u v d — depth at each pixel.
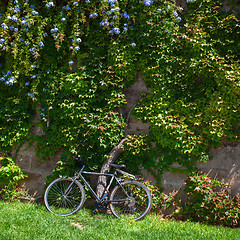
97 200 4.32
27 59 4.80
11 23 4.78
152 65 4.52
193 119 4.36
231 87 4.29
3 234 3.27
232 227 4.09
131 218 4.18
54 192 4.68
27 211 4.18
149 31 4.54
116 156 4.60
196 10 4.51
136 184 4.29
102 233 3.46
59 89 4.83
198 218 4.28
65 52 4.83
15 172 4.93
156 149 4.54
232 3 4.49
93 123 4.59
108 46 4.68
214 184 4.32
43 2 4.80
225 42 4.39
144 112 4.55
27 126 4.92
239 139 4.34
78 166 4.68
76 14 4.68
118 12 4.48
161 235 3.43
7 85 5.00
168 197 4.43
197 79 4.48
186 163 4.42
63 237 3.31
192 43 4.42
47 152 4.84
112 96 4.64
